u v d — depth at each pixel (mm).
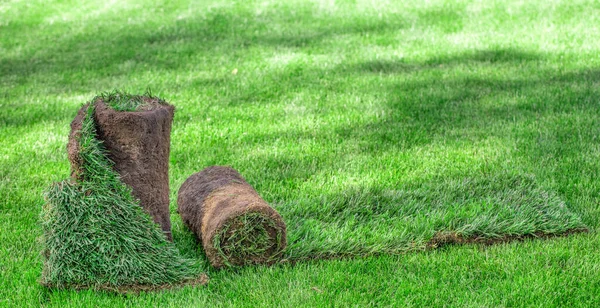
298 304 4848
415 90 9703
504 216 6039
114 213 5031
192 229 5891
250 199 5484
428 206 6355
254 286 5105
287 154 7738
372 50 11859
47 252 5055
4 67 12102
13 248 5762
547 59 10797
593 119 8312
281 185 6957
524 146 7664
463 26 12977
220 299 4980
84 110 5281
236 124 8695
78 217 4965
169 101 9672
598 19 12641
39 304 4918
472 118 8602
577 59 10695
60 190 4984
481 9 13883
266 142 8109
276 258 5496
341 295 4949
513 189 6605
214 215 5477
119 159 5145
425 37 12469
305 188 6836
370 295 4984
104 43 13430
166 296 4984
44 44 13727
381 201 6484
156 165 5293
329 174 7145
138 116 5098
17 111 9438
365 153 7707
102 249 4980
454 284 5125
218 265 5387
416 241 5734
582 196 6488
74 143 5035
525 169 7074
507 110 8812
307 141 8078
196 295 5000
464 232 5852
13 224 6184
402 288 5035
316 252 5602
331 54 11742
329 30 13398
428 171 7152
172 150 7949
